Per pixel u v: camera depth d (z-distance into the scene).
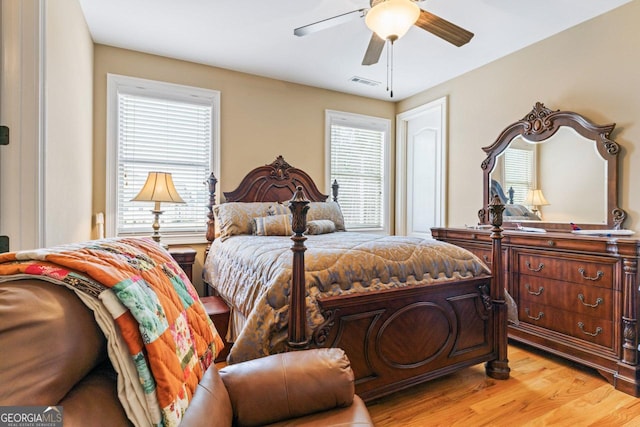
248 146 3.85
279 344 1.57
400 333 1.87
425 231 4.41
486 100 3.57
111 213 3.20
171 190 3.00
